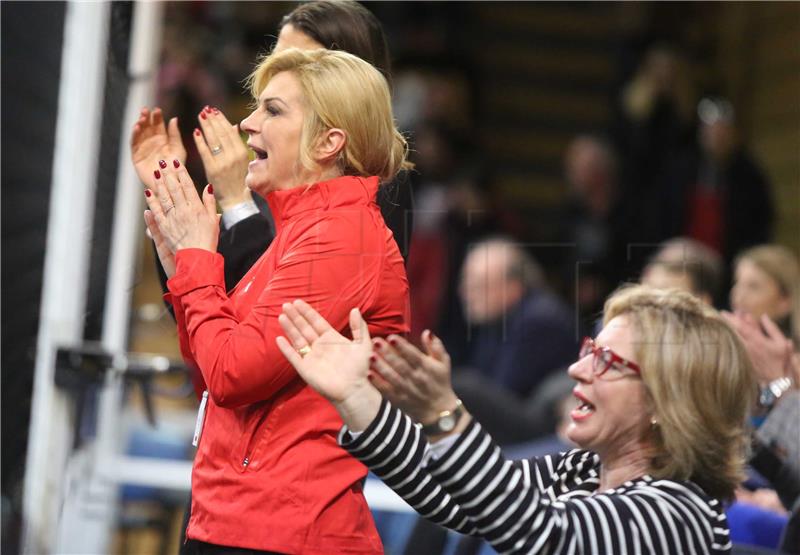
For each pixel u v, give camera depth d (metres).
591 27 25.53
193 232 5.27
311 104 5.32
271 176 5.38
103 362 8.22
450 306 10.88
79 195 8.31
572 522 4.75
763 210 19.16
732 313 6.66
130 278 9.04
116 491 10.43
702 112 21.31
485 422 9.93
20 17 7.55
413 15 22.42
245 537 5.07
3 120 7.32
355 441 4.72
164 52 14.92
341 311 5.10
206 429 5.36
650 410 5.12
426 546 8.86
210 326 5.08
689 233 18.80
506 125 24.23
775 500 7.22
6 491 7.88
